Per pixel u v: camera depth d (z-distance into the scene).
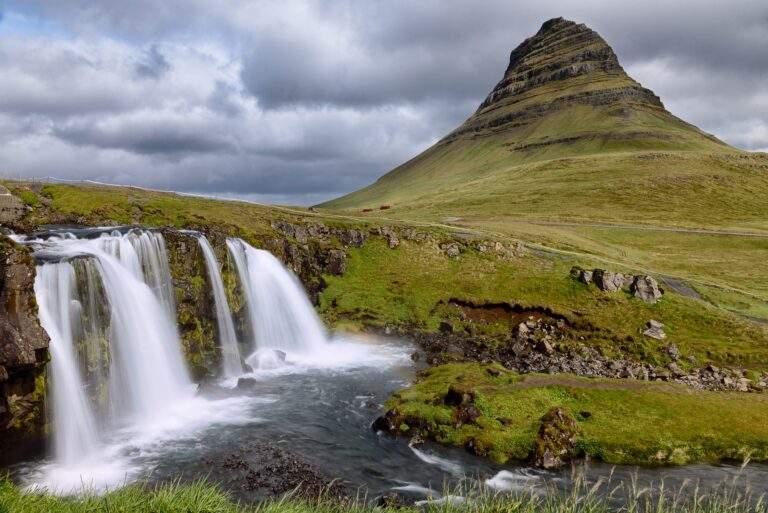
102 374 34.25
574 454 31.58
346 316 64.31
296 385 44.06
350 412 38.03
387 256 77.94
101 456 30.02
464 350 56.31
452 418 34.59
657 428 33.72
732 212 164.75
